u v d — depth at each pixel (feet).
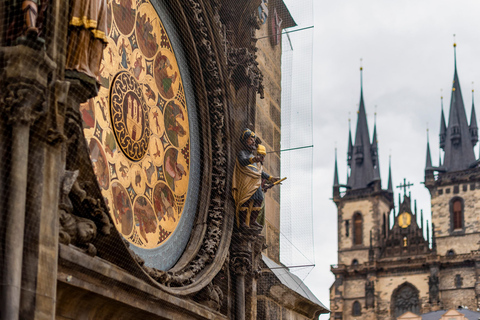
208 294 51.34
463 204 504.84
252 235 57.47
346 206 556.51
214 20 56.80
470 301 479.41
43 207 32.09
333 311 521.65
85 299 37.32
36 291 30.91
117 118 44.21
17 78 31.73
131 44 47.06
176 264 49.26
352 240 543.39
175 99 52.29
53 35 34.30
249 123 59.41
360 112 587.68
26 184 31.45
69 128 35.24
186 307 46.29
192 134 54.08
